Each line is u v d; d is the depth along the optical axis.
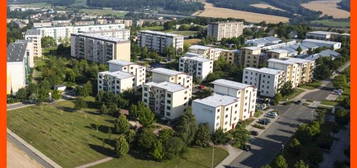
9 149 148.75
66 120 183.12
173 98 185.88
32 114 189.75
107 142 159.62
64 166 138.00
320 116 182.25
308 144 159.00
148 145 147.62
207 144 159.25
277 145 163.38
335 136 172.75
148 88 194.12
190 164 143.75
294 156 149.75
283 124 188.88
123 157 146.00
